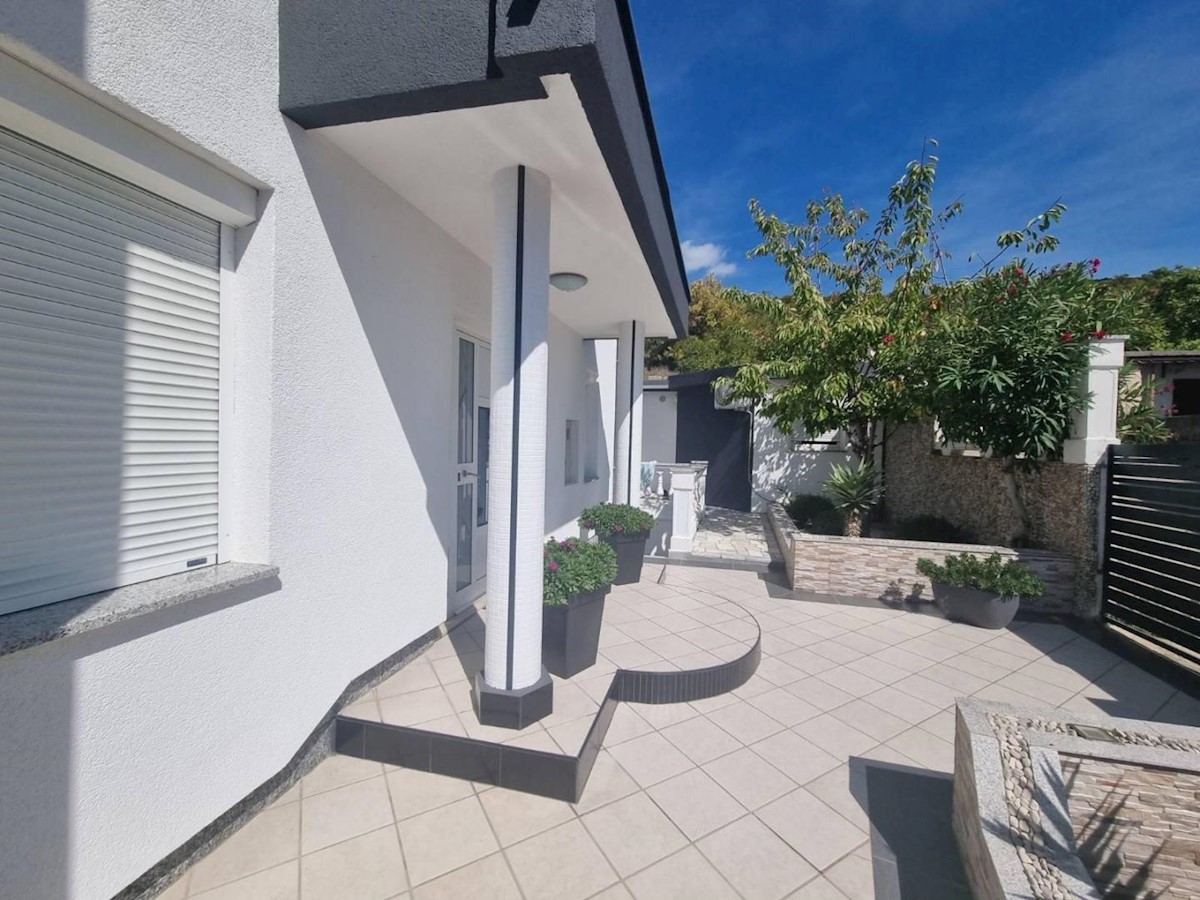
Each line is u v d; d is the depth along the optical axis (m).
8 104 1.49
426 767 2.71
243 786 2.30
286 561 2.51
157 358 2.09
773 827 2.40
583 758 2.59
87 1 1.62
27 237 1.65
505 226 2.85
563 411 7.02
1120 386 6.27
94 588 1.87
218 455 2.36
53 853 1.61
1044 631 5.00
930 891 2.06
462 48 2.13
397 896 1.96
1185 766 2.05
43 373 1.71
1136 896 2.07
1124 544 5.01
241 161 2.20
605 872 2.11
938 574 5.31
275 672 2.46
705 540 8.71
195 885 1.99
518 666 2.84
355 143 2.70
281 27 2.40
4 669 1.48
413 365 3.59
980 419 5.78
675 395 14.20
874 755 2.99
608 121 2.34
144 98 1.80
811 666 4.16
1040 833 1.83
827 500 9.46
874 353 7.31
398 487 3.46
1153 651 4.57
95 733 1.72
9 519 1.63
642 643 4.00
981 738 2.21
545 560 3.46
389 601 3.38
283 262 2.44
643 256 4.06
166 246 2.11
